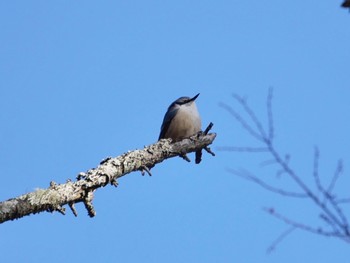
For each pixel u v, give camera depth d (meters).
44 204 9.71
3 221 9.38
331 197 5.35
